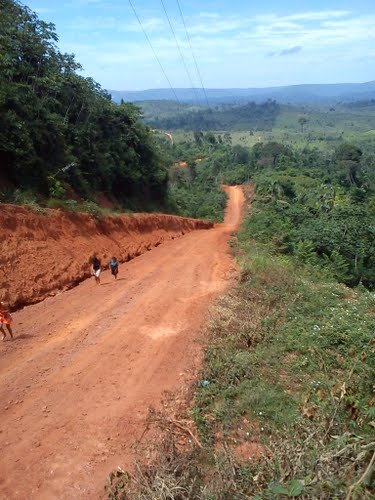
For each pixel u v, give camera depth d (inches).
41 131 832.9
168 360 405.4
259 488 218.5
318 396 296.8
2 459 274.2
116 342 439.5
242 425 312.7
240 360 390.3
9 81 788.6
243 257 827.4
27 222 637.9
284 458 230.7
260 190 2581.2
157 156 1533.0
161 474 240.2
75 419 315.6
